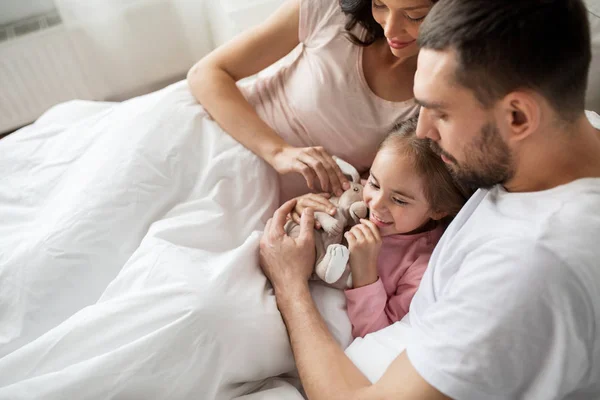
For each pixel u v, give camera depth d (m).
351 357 0.73
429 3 0.72
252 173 0.97
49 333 0.70
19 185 0.92
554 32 0.43
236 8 1.41
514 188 0.56
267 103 1.10
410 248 0.92
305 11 0.97
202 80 1.05
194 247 0.85
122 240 0.84
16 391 0.64
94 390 0.66
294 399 0.72
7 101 1.76
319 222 0.88
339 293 0.86
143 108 0.99
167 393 0.69
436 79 0.48
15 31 1.64
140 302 0.71
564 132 0.49
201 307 0.70
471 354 0.50
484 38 0.44
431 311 0.59
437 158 0.83
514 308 0.48
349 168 0.95
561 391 0.51
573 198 0.49
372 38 0.93
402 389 0.55
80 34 1.70
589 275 0.46
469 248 0.58
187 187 0.92
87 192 0.84
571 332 0.47
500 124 0.48
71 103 1.16
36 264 0.77
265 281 0.82
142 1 1.70
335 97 0.96
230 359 0.71
